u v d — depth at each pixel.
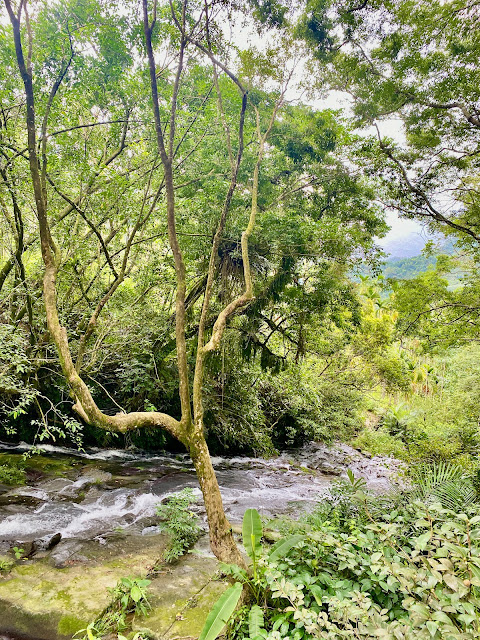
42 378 8.20
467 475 4.95
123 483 7.30
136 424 2.98
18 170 5.58
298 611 2.34
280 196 9.88
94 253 8.04
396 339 10.93
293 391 11.88
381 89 7.41
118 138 7.98
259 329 11.09
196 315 10.02
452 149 7.96
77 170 6.00
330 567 3.16
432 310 9.18
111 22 6.46
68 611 3.40
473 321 8.97
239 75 5.08
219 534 3.14
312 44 6.20
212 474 3.23
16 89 5.93
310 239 9.17
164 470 8.56
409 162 8.43
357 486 4.79
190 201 8.21
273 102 7.31
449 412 12.27
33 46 5.95
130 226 7.71
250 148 8.66
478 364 13.48
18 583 3.77
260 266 9.35
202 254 8.97
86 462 8.38
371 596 2.83
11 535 4.80
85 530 5.19
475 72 6.68
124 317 8.09
